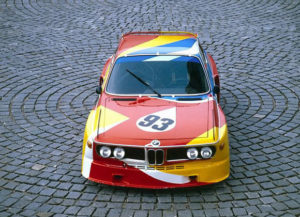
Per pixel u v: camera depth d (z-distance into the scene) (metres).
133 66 6.30
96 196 5.21
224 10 13.97
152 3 14.81
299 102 7.92
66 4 14.74
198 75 6.20
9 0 15.12
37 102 8.04
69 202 5.08
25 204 5.02
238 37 11.51
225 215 4.80
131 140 5.06
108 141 5.09
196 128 5.25
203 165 5.11
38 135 6.81
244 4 14.65
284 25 12.44
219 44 11.02
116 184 5.15
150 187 5.08
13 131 6.93
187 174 5.07
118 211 4.90
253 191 5.29
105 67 7.59
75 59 10.21
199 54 6.51
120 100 5.89
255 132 6.88
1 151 6.29
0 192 5.26
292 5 14.41
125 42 7.10
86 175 5.31
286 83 8.76
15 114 7.55
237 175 5.66
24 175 5.66
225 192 5.27
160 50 6.57
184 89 6.02
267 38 11.41
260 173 5.70
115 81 6.19
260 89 8.53
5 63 9.91
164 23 12.55
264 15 13.40
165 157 5.01
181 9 14.08
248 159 6.07
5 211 4.87
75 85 8.82
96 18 13.20
